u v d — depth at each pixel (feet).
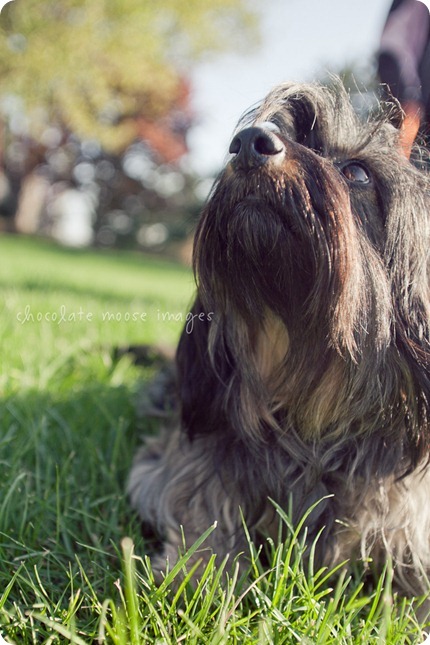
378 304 5.93
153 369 11.64
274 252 5.76
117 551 5.20
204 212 6.22
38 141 64.80
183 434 7.09
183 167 78.38
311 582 4.92
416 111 7.04
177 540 6.13
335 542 6.05
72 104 52.13
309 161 5.75
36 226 81.71
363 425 6.14
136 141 75.00
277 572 4.81
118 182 82.58
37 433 7.45
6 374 9.43
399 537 6.09
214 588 4.54
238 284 6.11
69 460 6.93
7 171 79.87
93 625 4.65
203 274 6.33
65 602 5.05
